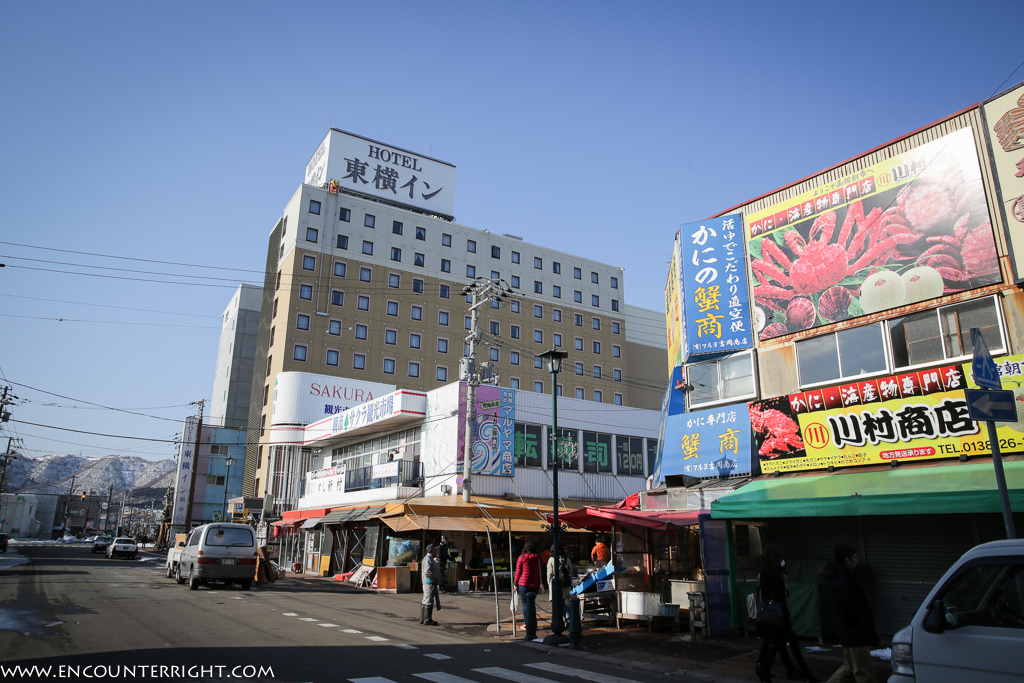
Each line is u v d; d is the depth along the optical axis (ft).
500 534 89.61
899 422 40.75
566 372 222.28
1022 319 37.27
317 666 28.45
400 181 213.87
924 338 41.14
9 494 348.38
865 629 22.22
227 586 69.97
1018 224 38.14
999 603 17.52
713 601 39.55
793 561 40.63
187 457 223.51
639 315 249.55
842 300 45.57
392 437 105.40
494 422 92.07
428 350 198.18
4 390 147.23
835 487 38.09
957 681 17.30
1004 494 23.31
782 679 28.84
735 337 50.93
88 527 439.63
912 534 38.93
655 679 29.09
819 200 48.11
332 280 187.73
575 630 36.91
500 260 221.05
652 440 112.27
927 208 42.27
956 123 41.83
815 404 45.11
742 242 52.31
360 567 90.07
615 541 45.62
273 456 145.18
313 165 215.51
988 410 24.08
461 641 38.50
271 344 186.19
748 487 43.11
